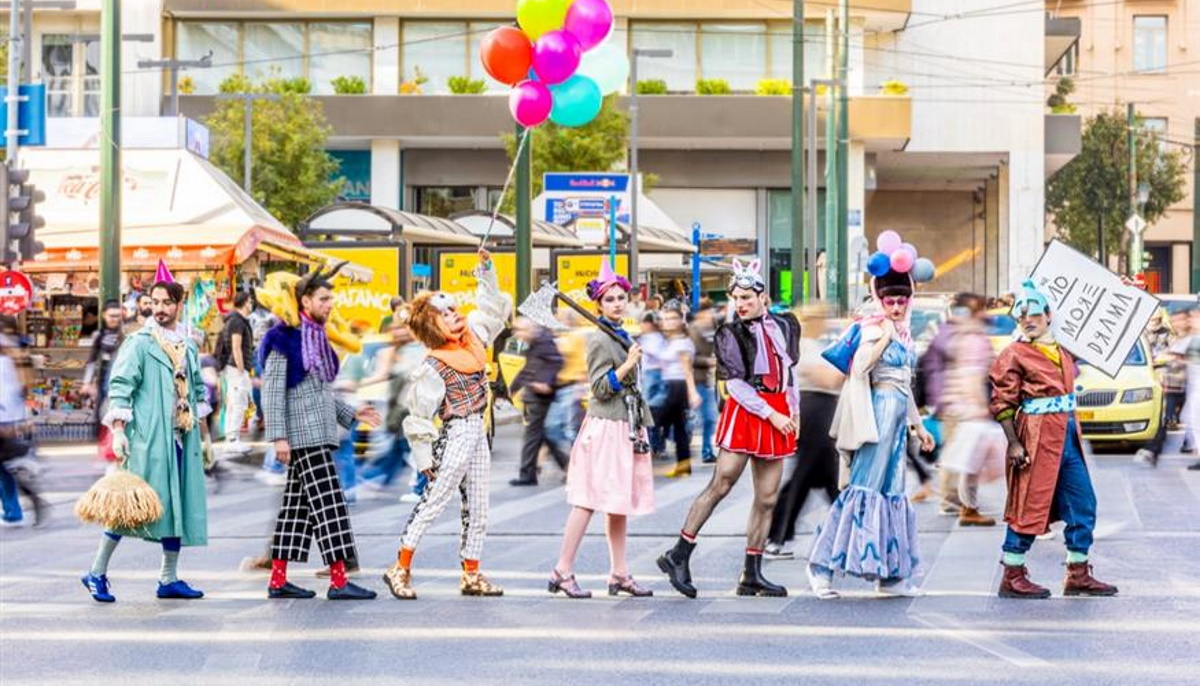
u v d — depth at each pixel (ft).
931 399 57.31
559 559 44.19
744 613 37.76
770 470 40.14
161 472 39.81
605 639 34.40
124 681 30.50
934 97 217.36
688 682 29.99
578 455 40.45
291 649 33.53
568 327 77.00
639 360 40.32
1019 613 37.42
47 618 37.58
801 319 47.11
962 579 42.86
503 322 43.14
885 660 31.94
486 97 196.95
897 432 39.50
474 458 40.45
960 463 52.90
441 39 201.36
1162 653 32.55
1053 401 39.40
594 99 49.44
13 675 31.09
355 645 33.88
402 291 107.86
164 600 40.27
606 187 135.54
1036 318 39.60
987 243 245.24
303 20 200.95
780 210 208.74
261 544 51.44
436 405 40.01
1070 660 31.86
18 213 85.40
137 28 196.54
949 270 257.14
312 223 116.98
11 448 57.11
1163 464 79.10
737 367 39.55
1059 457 39.34
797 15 141.59
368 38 201.57
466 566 40.68
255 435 93.97
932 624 36.04
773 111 198.59
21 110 94.48
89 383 75.51
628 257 146.00
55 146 126.31
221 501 65.72
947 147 217.36
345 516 40.22
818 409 46.60
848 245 163.73
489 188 205.67
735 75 204.54
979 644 33.55
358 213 116.37
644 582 42.91
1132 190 244.01
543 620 36.88
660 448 77.61
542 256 147.74
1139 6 286.46
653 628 35.70
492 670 31.19
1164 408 78.69
